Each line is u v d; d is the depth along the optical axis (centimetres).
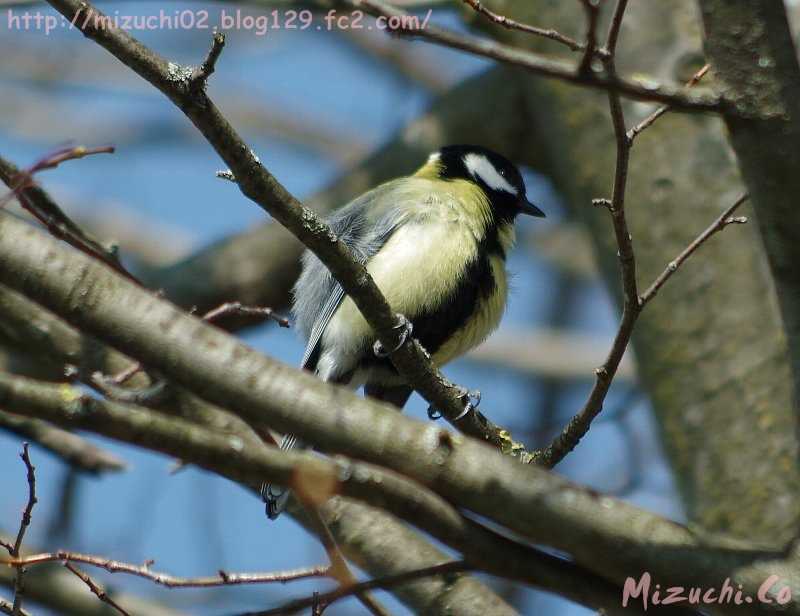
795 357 678
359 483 627
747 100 644
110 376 842
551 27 1216
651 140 1150
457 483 630
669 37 1148
